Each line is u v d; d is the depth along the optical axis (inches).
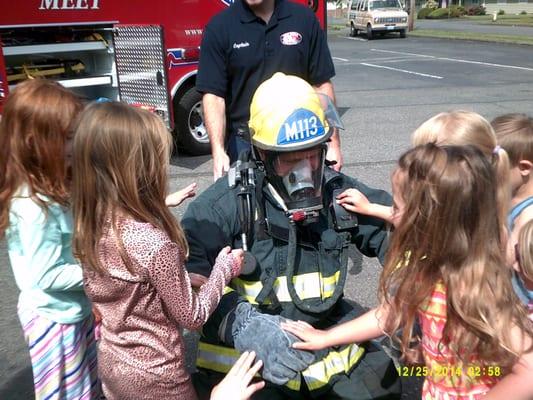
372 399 75.0
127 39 238.7
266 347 68.2
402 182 66.3
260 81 113.7
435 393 68.5
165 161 67.4
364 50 879.7
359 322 72.2
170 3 249.6
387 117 345.7
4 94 210.2
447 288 62.5
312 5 261.3
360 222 81.3
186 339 121.9
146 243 63.6
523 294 78.2
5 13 207.0
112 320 67.6
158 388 68.7
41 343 78.0
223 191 78.6
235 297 74.2
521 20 1672.0
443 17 2085.4
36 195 72.7
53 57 232.5
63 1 219.3
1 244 171.2
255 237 75.4
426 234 62.4
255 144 72.5
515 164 91.8
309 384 73.4
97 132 63.1
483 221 61.5
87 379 85.6
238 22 111.3
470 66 607.8
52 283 74.5
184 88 264.8
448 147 63.8
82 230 65.4
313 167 72.4
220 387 65.4
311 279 76.0
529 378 60.9
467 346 62.2
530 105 362.9
